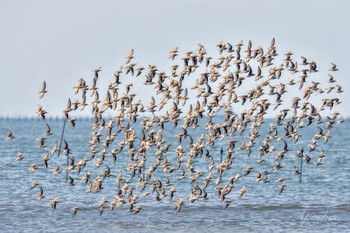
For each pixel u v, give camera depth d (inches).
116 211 3031.5
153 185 2849.4
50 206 3164.4
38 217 2925.7
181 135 2723.9
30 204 3216.0
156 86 2637.8
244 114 2689.5
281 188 3193.9
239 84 2640.3
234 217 2940.5
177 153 2758.4
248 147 2743.6
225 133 2706.7
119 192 2886.3
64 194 3518.7
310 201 3336.6
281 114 2719.0
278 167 2839.6
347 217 2962.6
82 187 3764.8
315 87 2655.0
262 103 2674.7
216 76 2618.1
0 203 3235.7
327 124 2753.4
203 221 2864.2
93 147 2723.9
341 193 3612.2
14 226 2768.2
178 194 3513.8
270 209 3120.1
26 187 3784.5
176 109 2672.2
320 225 2815.0
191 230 2723.9
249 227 2770.7
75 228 2743.6
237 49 2635.3
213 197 3385.8
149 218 2903.5
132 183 3836.1
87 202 3272.6
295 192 3631.9
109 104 2628.0
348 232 2699.3
